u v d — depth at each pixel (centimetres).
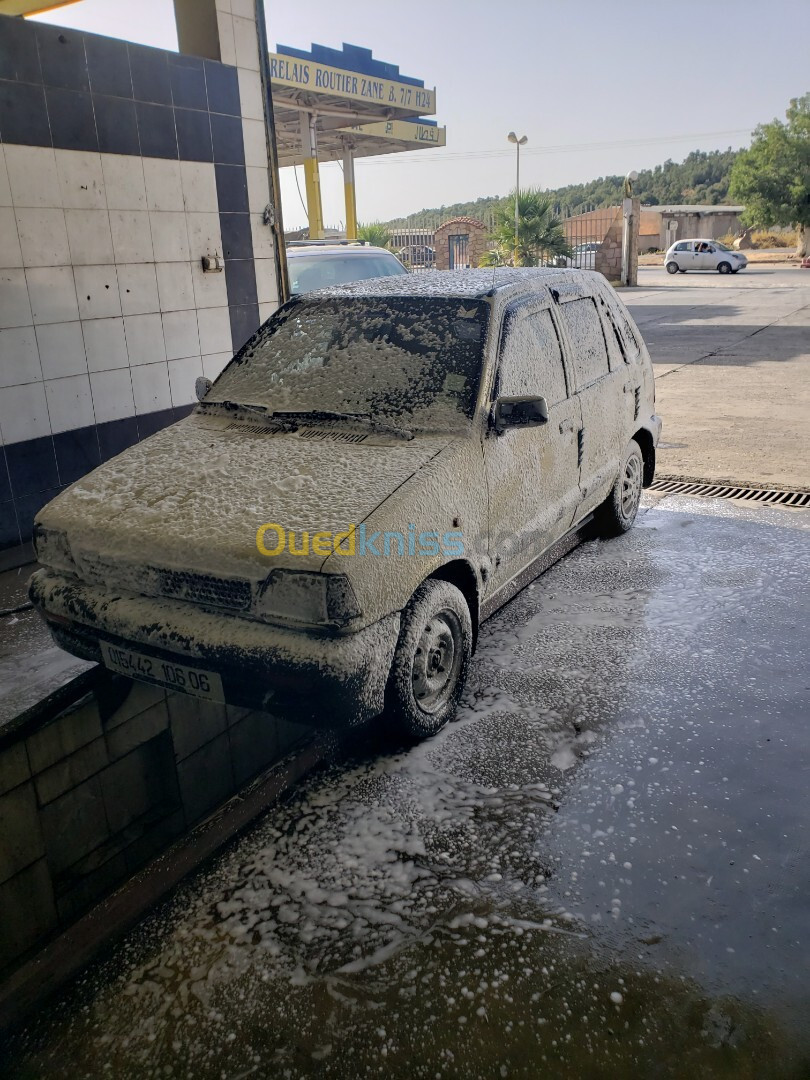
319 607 274
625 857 266
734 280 3322
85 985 229
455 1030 209
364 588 281
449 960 230
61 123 557
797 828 277
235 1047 208
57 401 583
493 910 247
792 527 569
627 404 527
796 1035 204
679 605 452
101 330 605
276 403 388
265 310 750
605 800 295
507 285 414
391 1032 210
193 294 675
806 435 812
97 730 366
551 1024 210
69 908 263
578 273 505
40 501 583
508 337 387
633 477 562
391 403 366
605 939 235
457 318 388
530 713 352
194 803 313
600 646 409
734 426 857
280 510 305
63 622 338
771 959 226
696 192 15425
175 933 245
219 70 667
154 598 312
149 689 399
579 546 551
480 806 294
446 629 339
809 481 668
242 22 682
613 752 323
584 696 364
